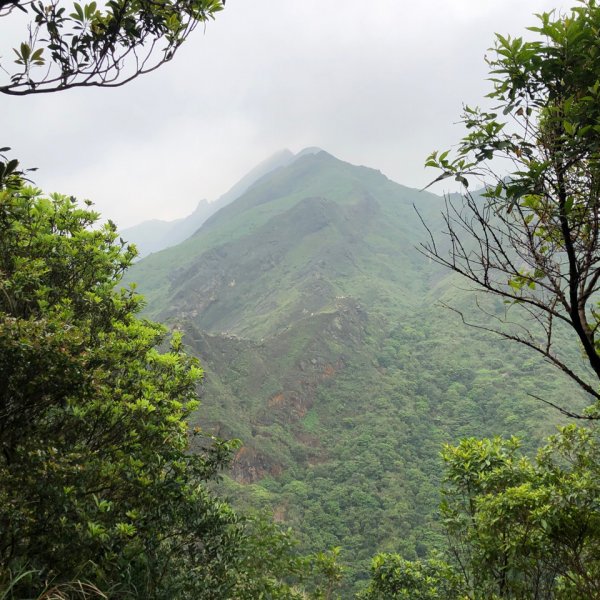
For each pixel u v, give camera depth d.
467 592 7.06
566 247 3.03
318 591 8.60
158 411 5.89
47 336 4.22
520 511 5.89
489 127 3.05
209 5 3.59
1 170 2.98
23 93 3.00
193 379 6.93
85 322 6.10
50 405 4.70
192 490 6.01
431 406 118.12
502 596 6.22
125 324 7.00
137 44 3.45
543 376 113.88
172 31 3.56
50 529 4.19
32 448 4.36
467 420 108.19
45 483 4.31
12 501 4.11
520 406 102.81
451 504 7.47
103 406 5.61
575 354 97.62
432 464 93.69
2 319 4.23
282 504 73.12
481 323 148.25
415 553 61.75
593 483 5.86
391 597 9.89
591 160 2.93
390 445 96.44
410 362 136.88
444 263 3.38
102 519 4.95
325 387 118.69
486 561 6.35
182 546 5.85
